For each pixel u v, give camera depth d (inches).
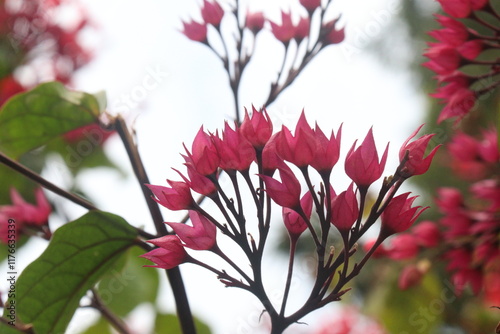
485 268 31.0
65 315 26.7
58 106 28.3
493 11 28.2
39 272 26.2
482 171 33.1
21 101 28.3
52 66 40.3
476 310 36.0
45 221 29.2
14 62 39.3
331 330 37.6
